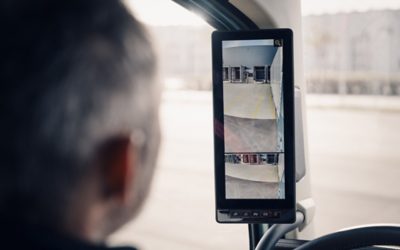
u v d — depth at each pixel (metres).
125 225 0.55
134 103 0.50
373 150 8.55
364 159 7.95
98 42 0.48
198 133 10.16
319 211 5.20
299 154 1.68
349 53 11.76
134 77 0.49
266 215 1.46
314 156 8.15
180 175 7.11
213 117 1.47
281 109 1.45
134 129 0.51
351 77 12.95
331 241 1.47
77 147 0.47
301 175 1.70
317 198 5.88
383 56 11.87
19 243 0.46
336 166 7.52
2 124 0.46
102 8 0.49
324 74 12.71
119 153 0.50
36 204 0.47
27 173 0.46
